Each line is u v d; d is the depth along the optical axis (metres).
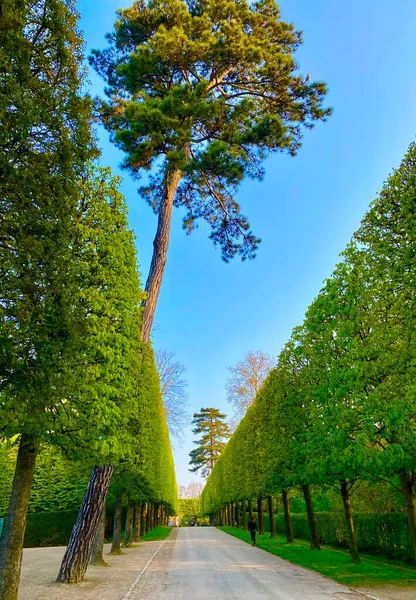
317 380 13.77
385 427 9.49
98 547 14.30
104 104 14.46
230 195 16.16
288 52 15.74
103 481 11.35
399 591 8.93
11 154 5.21
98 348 8.98
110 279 10.16
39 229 5.70
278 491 21.31
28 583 10.42
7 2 5.12
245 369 39.19
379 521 15.65
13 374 5.56
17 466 7.32
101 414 8.23
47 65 6.30
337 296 12.12
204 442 71.31
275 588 9.75
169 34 12.79
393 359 9.50
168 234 14.13
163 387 36.97
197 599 8.57
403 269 9.01
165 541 27.73
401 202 8.99
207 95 13.87
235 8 14.00
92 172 10.31
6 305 5.43
